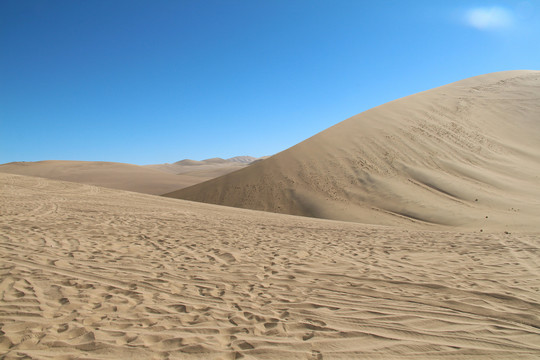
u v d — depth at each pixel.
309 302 3.82
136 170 67.25
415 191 19.05
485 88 34.97
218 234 7.93
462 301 3.88
